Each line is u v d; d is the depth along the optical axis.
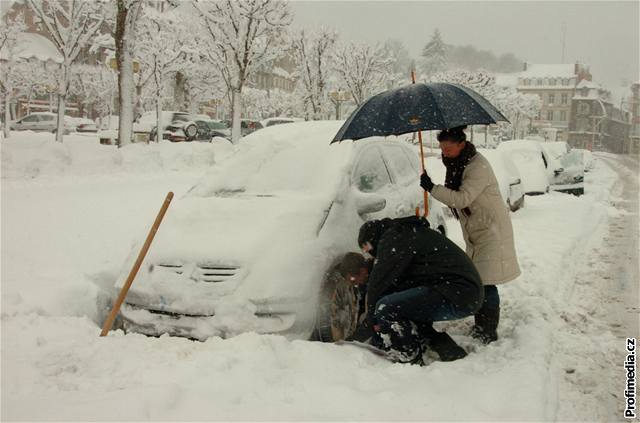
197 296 4.34
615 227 10.85
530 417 3.18
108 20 21.38
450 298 4.12
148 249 4.78
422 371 3.88
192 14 26.36
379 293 4.26
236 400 3.31
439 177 11.46
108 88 47.22
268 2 22.66
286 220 4.72
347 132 4.44
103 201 11.64
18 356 4.00
